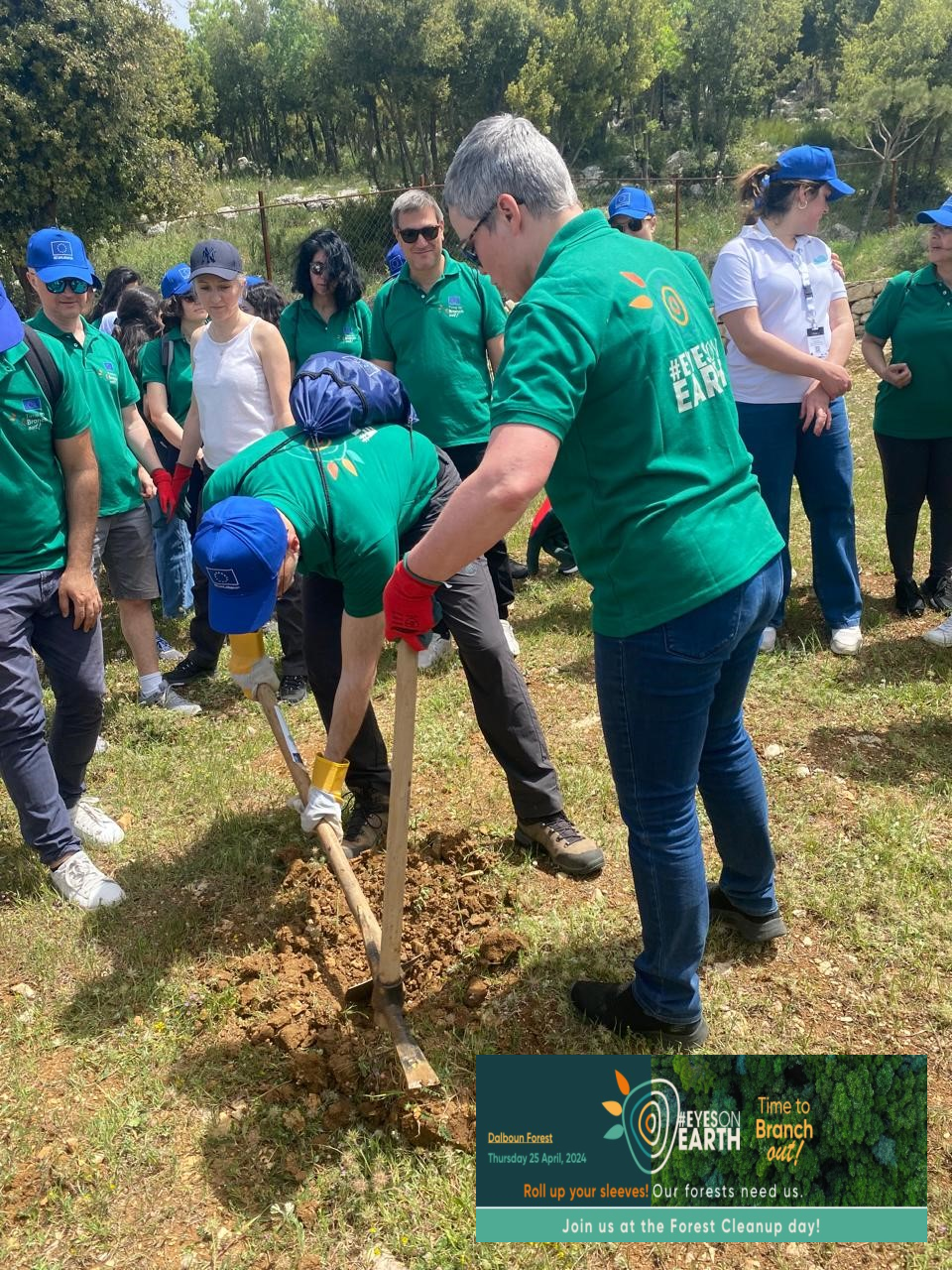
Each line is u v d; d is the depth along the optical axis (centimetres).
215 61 2934
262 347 433
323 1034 255
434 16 2239
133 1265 212
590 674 464
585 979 273
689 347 207
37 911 320
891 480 490
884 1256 206
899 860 313
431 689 454
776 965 278
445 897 306
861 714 408
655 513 202
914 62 2269
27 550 321
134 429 471
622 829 343
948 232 455
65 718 346
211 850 349
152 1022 275
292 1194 225
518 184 208
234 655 293
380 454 278
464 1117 235
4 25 1410
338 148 3044
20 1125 243
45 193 1474
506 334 198
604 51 2495
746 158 3055
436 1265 208
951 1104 234
